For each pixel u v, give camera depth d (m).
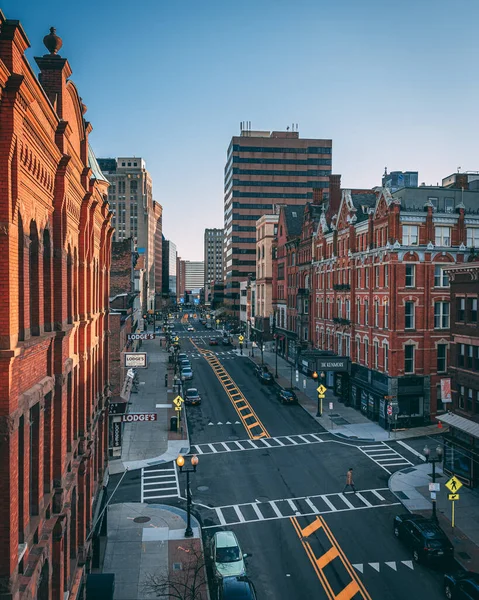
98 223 22.67
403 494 29.84
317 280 64.38
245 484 31.36
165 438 40.53
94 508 21.31
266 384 61.19
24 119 9.47
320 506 28.20
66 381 14.48
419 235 43.81
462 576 19.34
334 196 67.12
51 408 12.68
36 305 11.48
